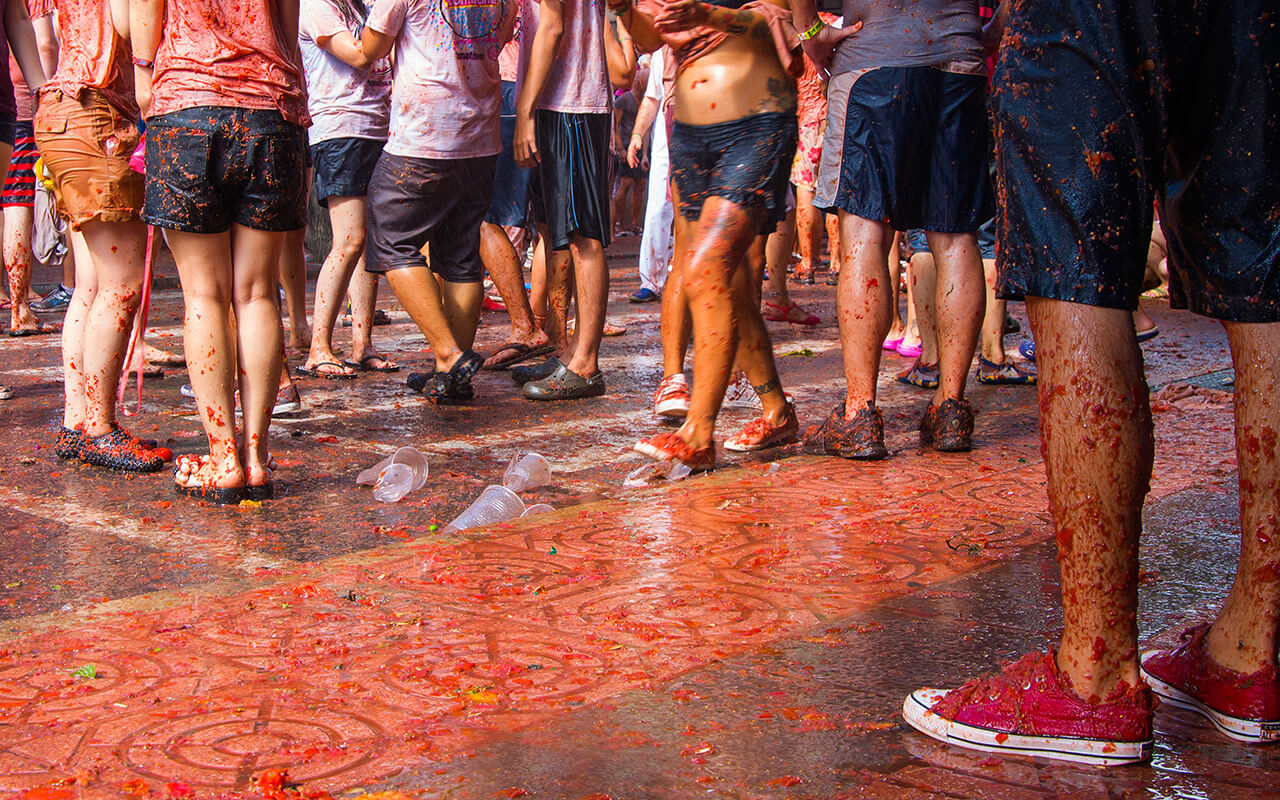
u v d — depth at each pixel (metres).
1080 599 1.91
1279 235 1.94
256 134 3.73
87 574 3.13
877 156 4.28
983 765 1.90
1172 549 3.09
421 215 5.66
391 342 7.94
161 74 3.72
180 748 1.99
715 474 4.14
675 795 1.81
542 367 6.07
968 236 4.46
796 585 2.86
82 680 2.30
